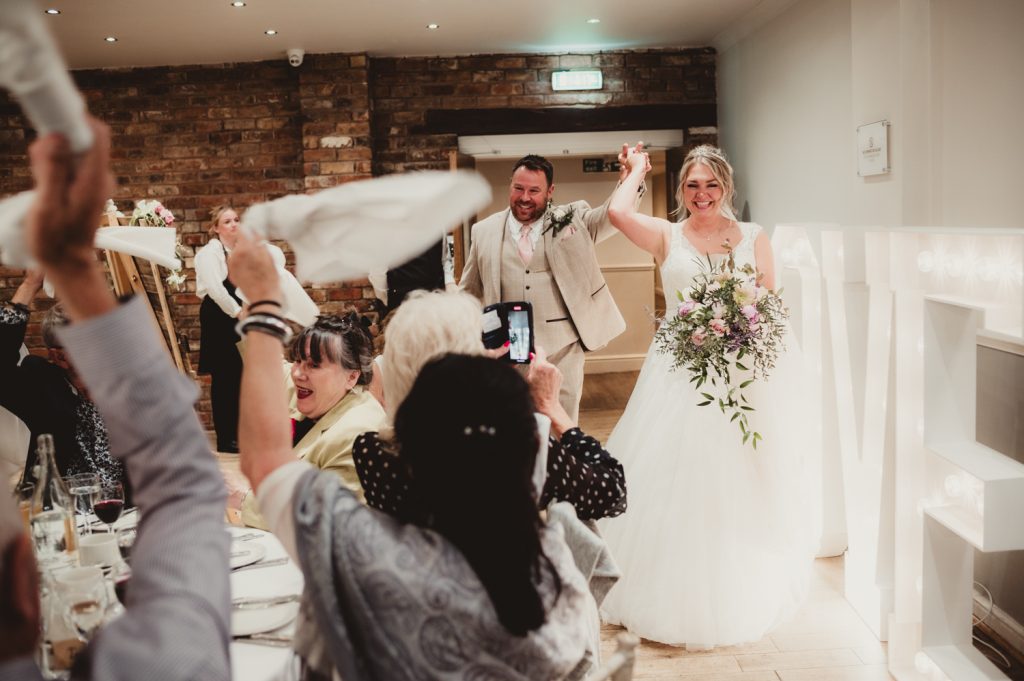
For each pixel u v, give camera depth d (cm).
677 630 315
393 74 688
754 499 328
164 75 677
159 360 77
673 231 365
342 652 105
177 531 76
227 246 540
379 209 98
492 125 691
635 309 916
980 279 249
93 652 69
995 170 368
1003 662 296
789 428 345
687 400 336
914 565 286
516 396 109
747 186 634
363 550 105
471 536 105
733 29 629
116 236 272
